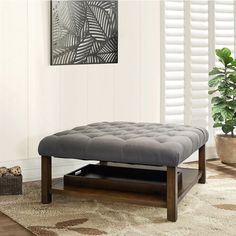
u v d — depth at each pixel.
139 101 5.63
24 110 5.04
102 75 5.41
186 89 5.89
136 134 4.31
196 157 5.89
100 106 5.43
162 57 5.71
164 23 5.70
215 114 5.68
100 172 4.54
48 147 4.21
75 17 5.22
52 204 4.32
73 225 3.86
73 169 5.33
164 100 5.75
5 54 4.91
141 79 5.62
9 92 4.96
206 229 3.77
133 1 5.52
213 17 5.97
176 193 3.92
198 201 4.38
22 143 5.06
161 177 4.36
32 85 5.07
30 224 3.89
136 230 3.76
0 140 4.95
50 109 5.17
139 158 3.94
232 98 5.71
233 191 4.67
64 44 5.18
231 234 3.68
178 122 5.87
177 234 3.68
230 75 5.52
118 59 5.49
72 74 5.26
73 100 5.28
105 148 4.04
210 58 6.00
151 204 3.96
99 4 5.34
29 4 5.00
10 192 4.57
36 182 5.03
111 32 5.42
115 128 4.59
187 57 5.85
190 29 5.83
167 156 3.86
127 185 4.18
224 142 5.64
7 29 4.91
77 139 4.16
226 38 6.11
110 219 3.98
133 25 5.54
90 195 4.12
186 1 5.81
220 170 5.43
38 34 5.06
